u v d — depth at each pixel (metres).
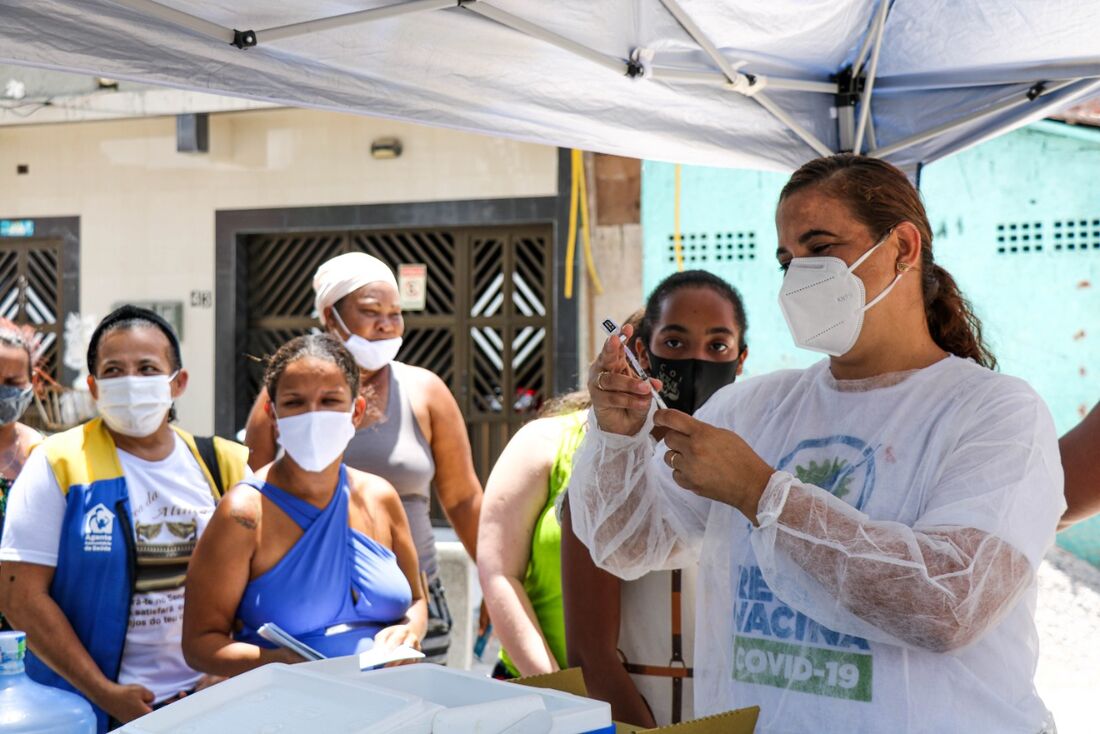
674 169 7.88
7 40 2.24
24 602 2.82
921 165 3.71
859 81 3.53
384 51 2.69
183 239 8.93
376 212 8.56
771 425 2.20
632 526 2.22
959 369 2.03
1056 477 1.91
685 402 2.74
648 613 2.60
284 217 8.74
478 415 8.56
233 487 2.82
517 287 8.53
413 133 8.51
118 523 2.88
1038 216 7.59
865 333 2.06
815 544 1.84
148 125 8.96
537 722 1.51
